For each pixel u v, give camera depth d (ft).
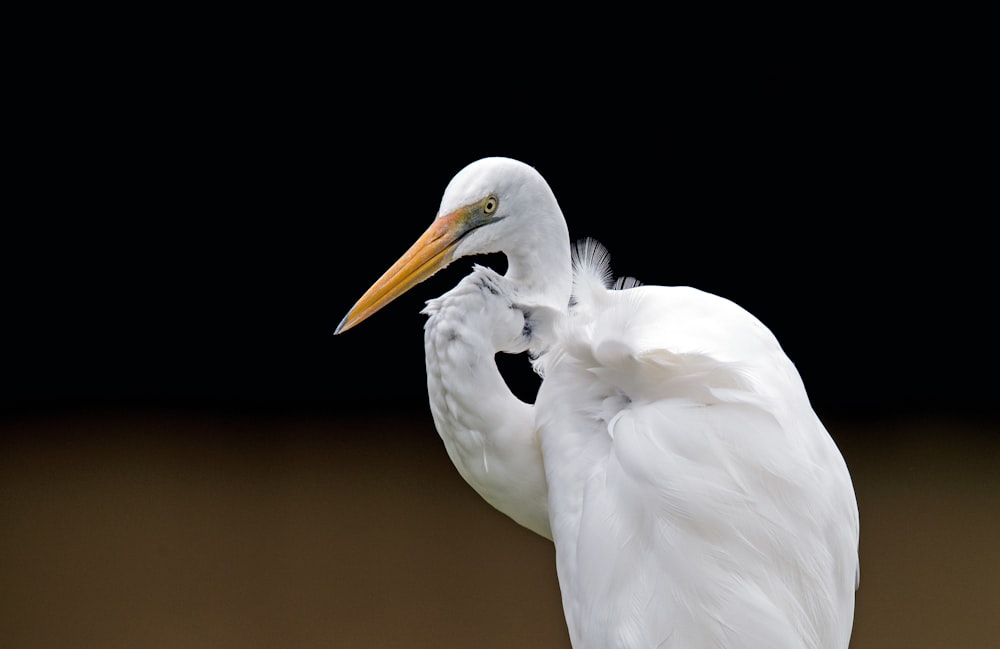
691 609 33.47
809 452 33.63
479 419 33.94
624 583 33.53
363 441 49.06
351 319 33.96
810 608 33.55
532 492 33.99
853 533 33.71
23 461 46.83
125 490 43.65
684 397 33.60
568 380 33.83
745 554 33.50
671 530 33.50
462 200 34.01
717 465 33.50
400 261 34.01
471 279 33.94
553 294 34.06
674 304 33.83
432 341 33.94
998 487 41.73
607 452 33.73
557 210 34.06
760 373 33.68
